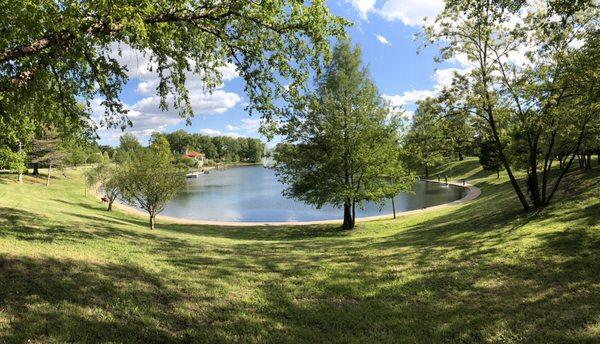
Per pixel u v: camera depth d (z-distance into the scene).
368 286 7.39
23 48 6.16
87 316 5.05
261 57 8.80
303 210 38.22
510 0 9.09
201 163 147.75
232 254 10.34
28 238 8.46
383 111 22.27
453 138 15.64
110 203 28.75
